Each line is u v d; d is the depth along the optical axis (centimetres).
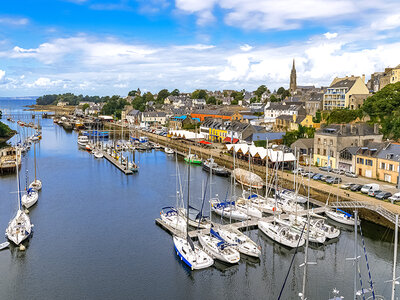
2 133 16588
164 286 4219
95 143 15550
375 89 18312
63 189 8175
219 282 4325
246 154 10231
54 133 19925
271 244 5328
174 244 5103
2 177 9300
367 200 6228
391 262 4703
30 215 6425
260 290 4156
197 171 10238
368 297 3891
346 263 4722
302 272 4522
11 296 3997
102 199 7425
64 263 4703
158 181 9006
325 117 13012
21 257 4856
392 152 7462
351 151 8344
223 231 5400
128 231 5734
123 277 4394
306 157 9938
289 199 7012
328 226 5453
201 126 16088
